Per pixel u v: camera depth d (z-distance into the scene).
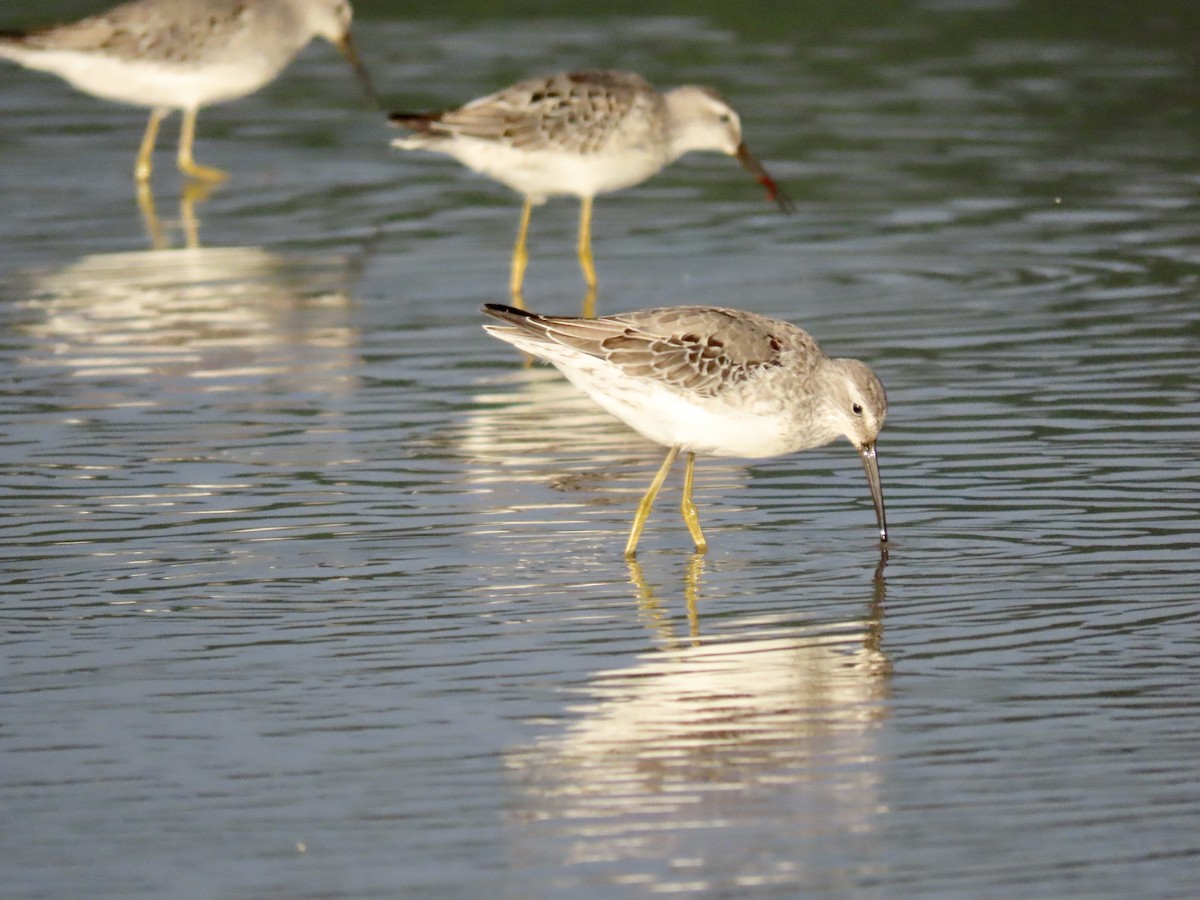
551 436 15.81
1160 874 8.62
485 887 8.59
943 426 15.62
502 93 21.06
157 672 11.09
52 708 10.60
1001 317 18.91
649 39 32.00
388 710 10.50
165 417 16.23
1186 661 10.95
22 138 28.33
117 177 26.12
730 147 21.89
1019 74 29.83
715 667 11.03
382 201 24.72
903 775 9.62
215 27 25.66
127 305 19.91
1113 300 19.39
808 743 10.02
